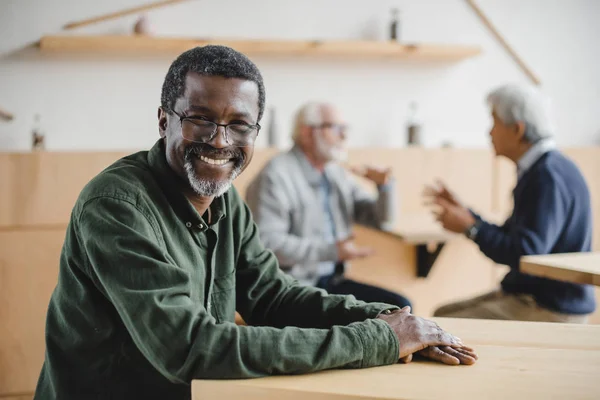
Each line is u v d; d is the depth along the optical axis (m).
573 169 2.12
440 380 0.96
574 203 2.08
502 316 2.15
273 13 3.35
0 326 2.79
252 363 0.97
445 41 3.63
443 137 3.68
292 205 2.50
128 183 1.12
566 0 3.80
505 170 3.43
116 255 1.02
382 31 3.51
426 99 3.63
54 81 3.08
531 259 1.83
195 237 1.22
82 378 1.16
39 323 2.84
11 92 3.04
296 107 3.42
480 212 3.27
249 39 3.30
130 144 3.21
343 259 2.40
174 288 1.01
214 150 1.16
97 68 3.13
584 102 3.89
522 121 2.15
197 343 0.97
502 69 3.74
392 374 0.99
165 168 1.20
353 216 2.86
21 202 2.77
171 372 0.98
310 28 3.41
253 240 1.42
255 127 1.19
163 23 3.20
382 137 3.57
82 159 2.84
